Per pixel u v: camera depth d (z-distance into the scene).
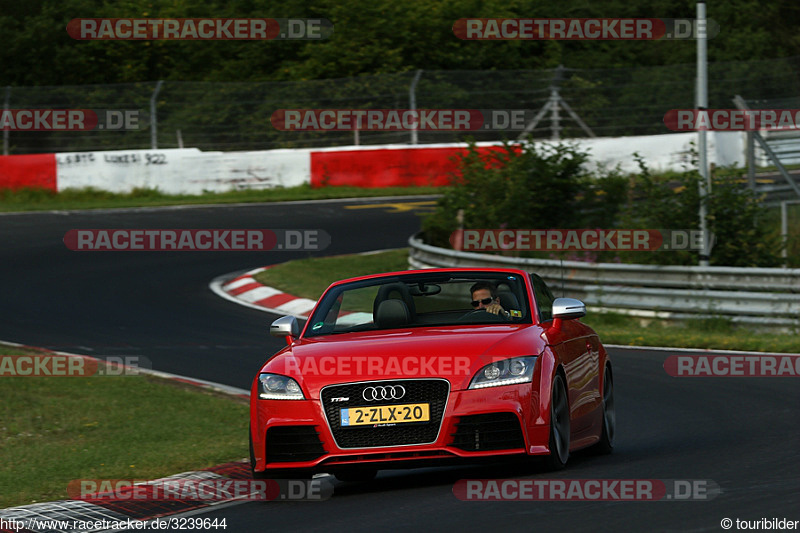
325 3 144.88
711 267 58.19
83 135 122.56
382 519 21.33
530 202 73.44
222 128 122.62
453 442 23.69
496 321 27.25
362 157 116.12
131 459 31.38
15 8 150.88
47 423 37.50
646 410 37.06
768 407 35.72
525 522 19.91
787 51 159.12
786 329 54.97
